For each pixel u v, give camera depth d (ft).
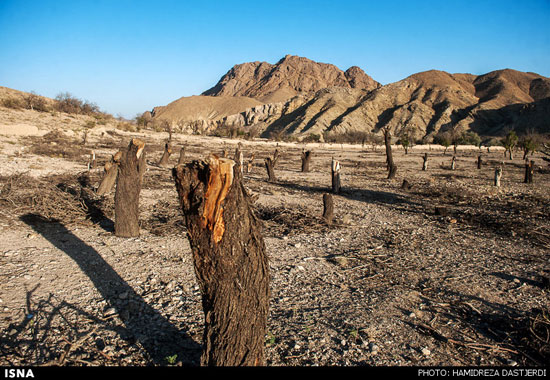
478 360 11.74
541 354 11.93
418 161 113.70
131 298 15.12
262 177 63.10
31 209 28.43
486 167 94.84
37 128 114.73
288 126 520.01
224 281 8.52
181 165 8.27
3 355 10.77
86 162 67.31
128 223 23.98
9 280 15.98
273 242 24.93
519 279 19.20
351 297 16.39
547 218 34.73
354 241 25.96
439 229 30.17
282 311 14.79
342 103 568.82
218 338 8.78
